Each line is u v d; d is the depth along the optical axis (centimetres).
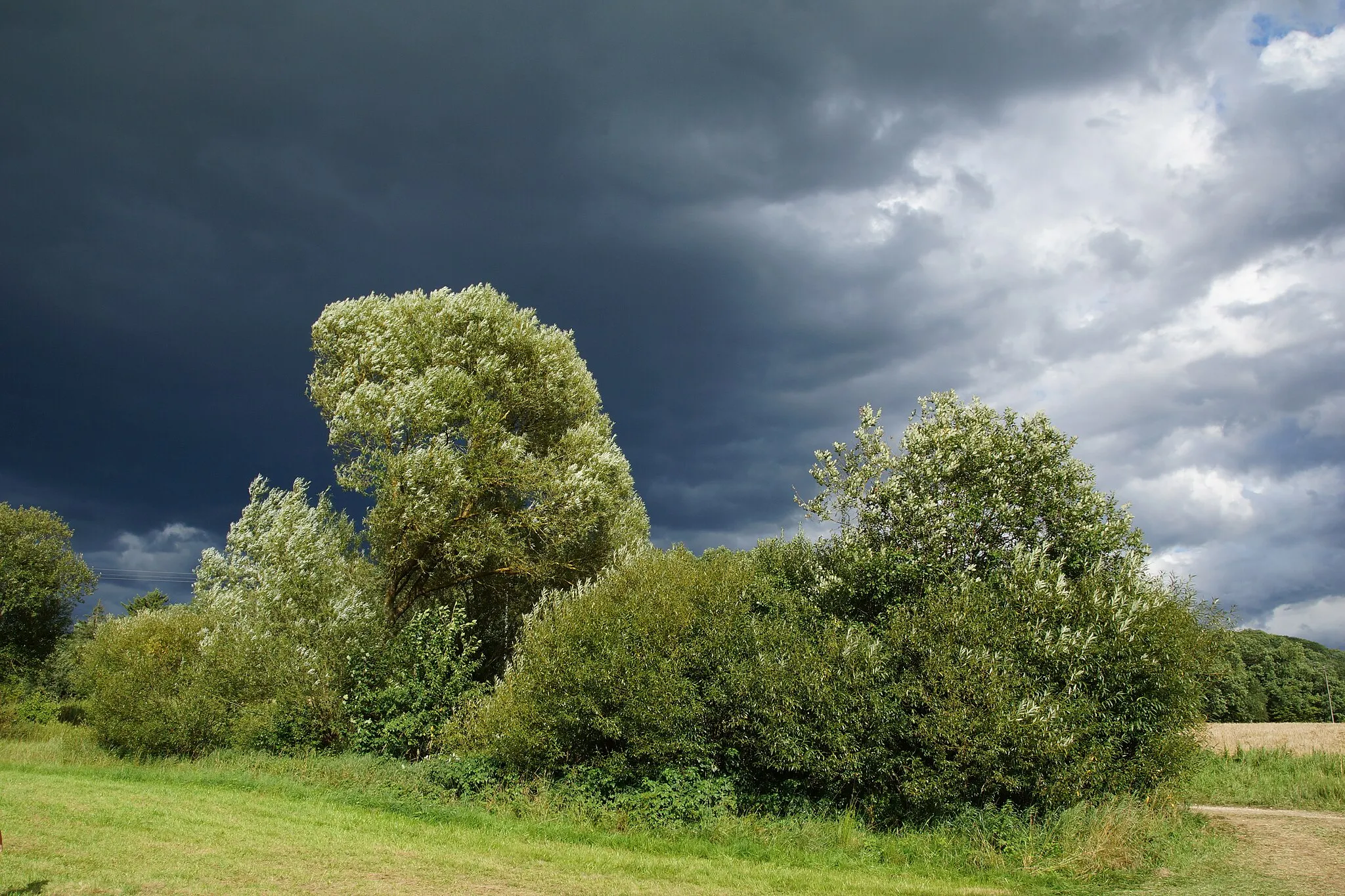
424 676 2358
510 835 1389
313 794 1700
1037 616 1518
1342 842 1345
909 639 1540
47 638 4678
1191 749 1503
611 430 3145
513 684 1867
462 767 1773
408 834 1336
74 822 1262
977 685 1412
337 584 2520
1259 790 1861
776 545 2025
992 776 1388
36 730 3194
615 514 2983
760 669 1582
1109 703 1446
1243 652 8006
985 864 1236
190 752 2323
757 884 1095
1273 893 1043
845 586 1781
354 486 2569
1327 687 8319
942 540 1733
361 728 2245
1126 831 1258
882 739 1495
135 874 941
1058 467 1773
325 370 2808
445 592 2925
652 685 1609
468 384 2653
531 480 2680
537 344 2898
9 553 4412
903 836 1395
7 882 877
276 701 2286
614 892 996
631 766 1650
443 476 2519
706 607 1761
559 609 1930
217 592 2525
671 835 1412
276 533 2491
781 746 1534
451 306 2817
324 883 959
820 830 1422
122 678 2409
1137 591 1516
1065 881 1149
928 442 1833
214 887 902
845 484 1892
